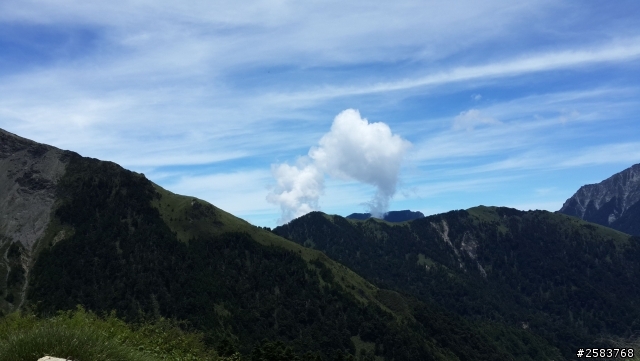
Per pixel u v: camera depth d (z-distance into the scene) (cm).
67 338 1554
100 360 1538
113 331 2312
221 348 5712
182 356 2767
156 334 2909
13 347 1497
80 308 2486
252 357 6944
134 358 1680
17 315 2283
